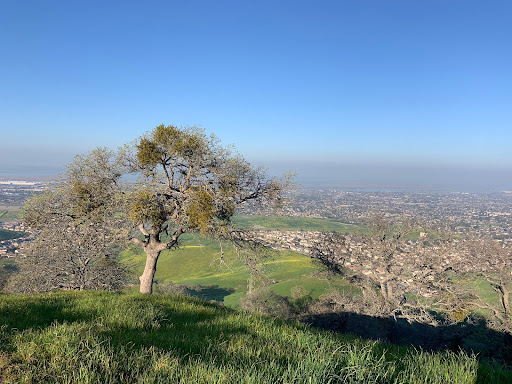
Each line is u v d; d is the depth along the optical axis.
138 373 3.87
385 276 21.84
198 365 4.06
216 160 14.52
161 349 4.78
